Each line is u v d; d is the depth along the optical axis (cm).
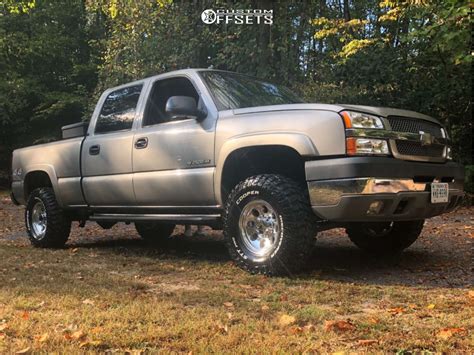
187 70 535
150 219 544
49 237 654
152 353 254
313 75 1381
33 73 2302
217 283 430
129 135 554
